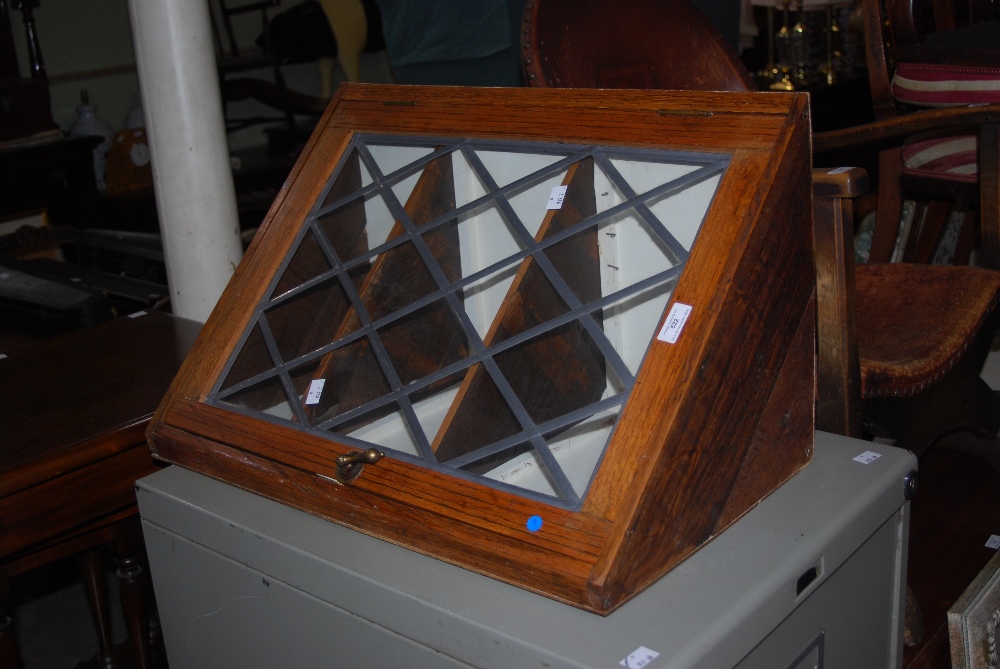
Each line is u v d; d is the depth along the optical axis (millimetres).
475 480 861
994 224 1555
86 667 1804
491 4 2635
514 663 754
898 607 1062
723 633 744
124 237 2775
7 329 1995
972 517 1727
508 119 1045
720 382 813
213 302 1816
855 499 918
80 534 1207
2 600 1176
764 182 837
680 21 1572
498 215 1072
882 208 1979
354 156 1174
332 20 4535
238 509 999
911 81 1849
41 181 3645
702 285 818
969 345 1397
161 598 1139
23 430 1200
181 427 1099
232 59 4395
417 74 2938
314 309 1111
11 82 3594
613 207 941
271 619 982
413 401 972
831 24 3461
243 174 4180
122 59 4520
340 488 933
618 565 738
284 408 1062
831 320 1195
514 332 955
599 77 1476
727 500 868
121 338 1589
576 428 845
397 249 1052
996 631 1036
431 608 804
